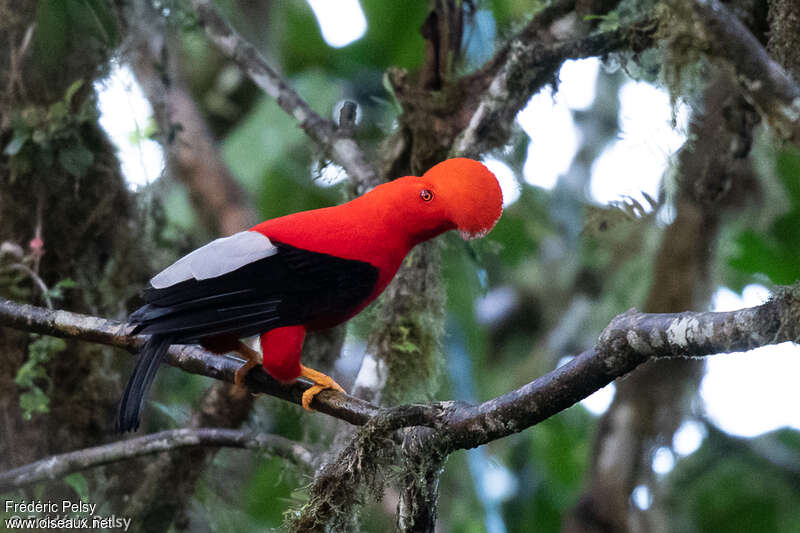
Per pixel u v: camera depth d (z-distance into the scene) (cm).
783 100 607
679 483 1469
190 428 1003
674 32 738
